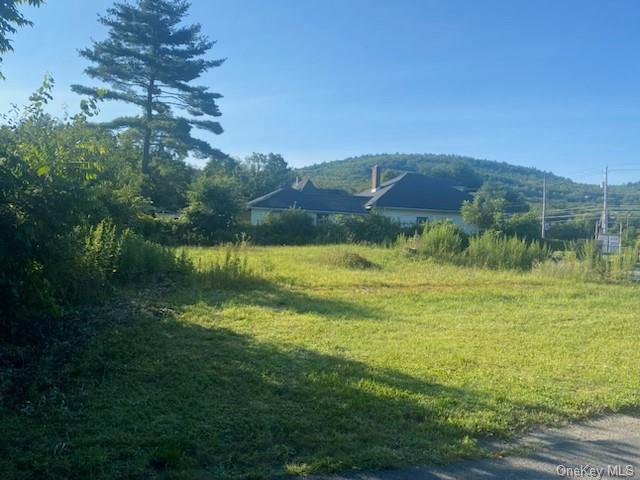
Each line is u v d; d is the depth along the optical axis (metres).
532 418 4.86
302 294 11.41
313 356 6.48
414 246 20.84
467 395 5.33
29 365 5.52
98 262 9.53
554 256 19.81
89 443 3.92
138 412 4.52
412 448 4.14
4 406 4.54
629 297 13.06
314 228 29.67
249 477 3.62
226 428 4.28
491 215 30.73
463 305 10.99
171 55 33.22
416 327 8.64
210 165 49.66
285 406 4.80
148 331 7.26
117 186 16.09
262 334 7.52
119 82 32.34
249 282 12.24
